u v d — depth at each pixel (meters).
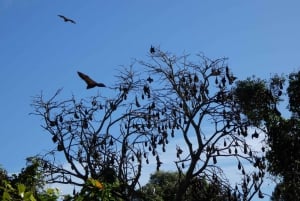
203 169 23.89
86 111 23.08
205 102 24.36
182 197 24.19
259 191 23.61
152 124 23.27
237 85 25.55
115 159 20.91
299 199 28.62
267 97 25.45
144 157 21.62
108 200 5.88
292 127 27.66
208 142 24.09
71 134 22.36
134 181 20.23
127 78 23.53
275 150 28.34
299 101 29.59
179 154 24.03
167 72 24.53
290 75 30.05
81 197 5.71
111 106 23.11
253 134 25.66
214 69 24.34
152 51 24.38
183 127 24.09
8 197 4.57
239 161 23.89
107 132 22.61
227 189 23.52
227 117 24.33
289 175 28.66
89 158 21.62
